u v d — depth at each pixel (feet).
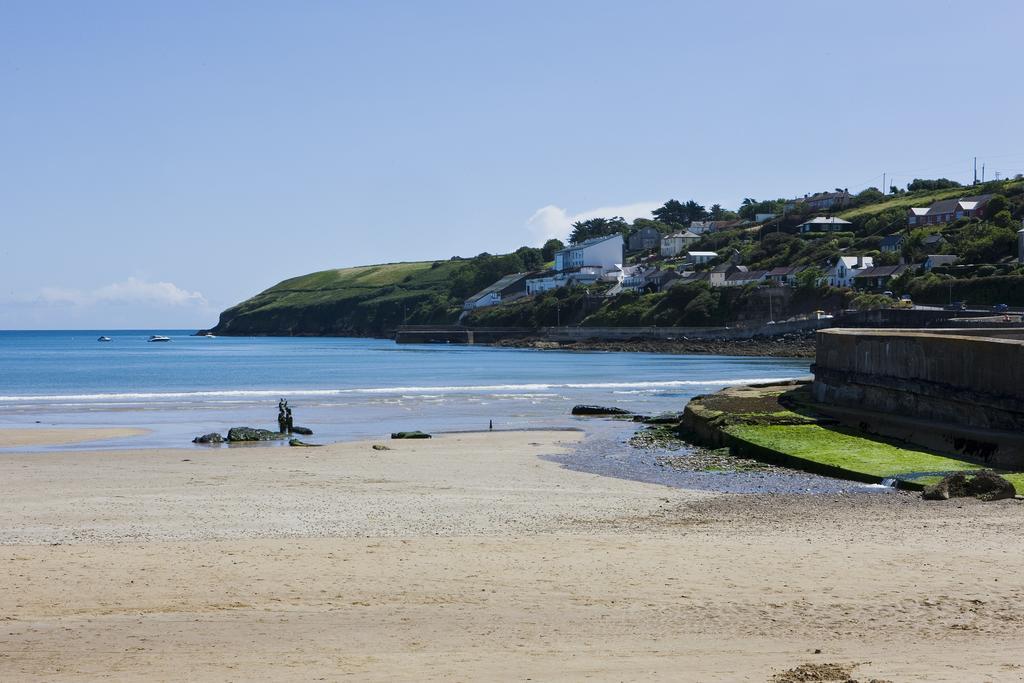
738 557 51.13
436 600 43.93
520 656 34.94
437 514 67.36
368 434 133.59
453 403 183.93
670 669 32.65
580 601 43.57
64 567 49.47
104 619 40.78
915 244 467.93
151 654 35.58
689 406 126.82
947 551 51.98
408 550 53.57
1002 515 64.23
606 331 547.90
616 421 147.43
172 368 340.39
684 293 542.98
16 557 51.49
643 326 549.95
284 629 39.32
